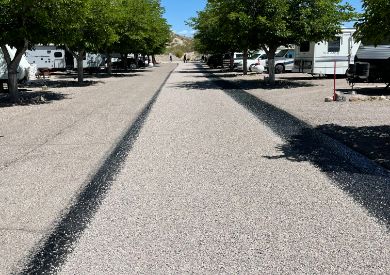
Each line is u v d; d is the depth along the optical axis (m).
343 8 18.92
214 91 17.66
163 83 22.72
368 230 4.15
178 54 112.69
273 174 5.97
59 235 4.14
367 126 9.38
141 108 12.68
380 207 4.73
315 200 4.96
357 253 3.70
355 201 4.91
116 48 31.53
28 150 7.57
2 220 4.51
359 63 16.88
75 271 3.49
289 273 3.40
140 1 32.94
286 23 18.50
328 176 5.86
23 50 14.58
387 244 3.86
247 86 19.92
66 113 11.93
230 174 6.00
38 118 11.11
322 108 12.21
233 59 35.38
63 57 35.28
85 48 22.83
